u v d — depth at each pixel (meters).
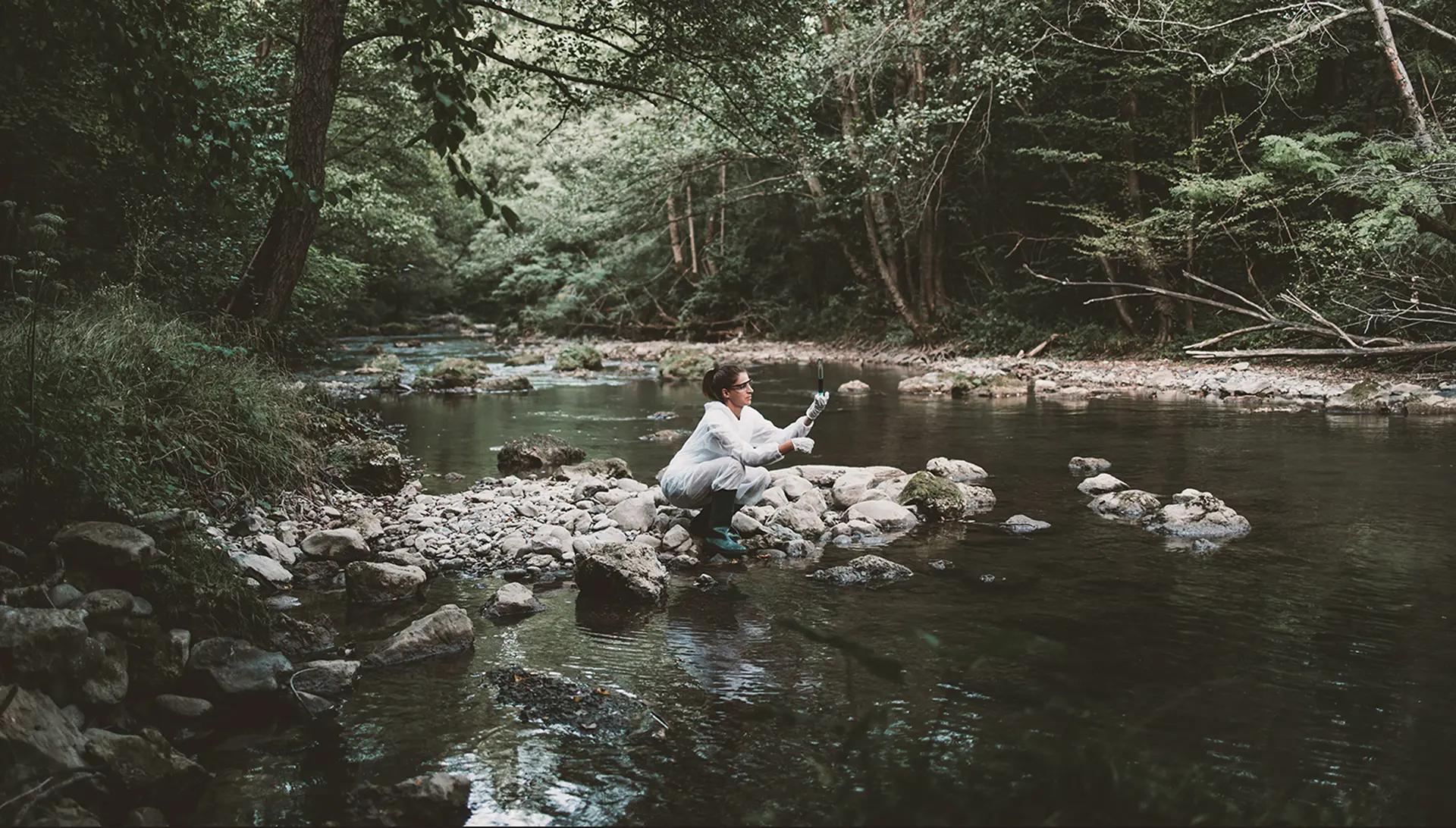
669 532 5.23
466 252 38.25
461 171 3.48
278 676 3.22
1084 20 17.03
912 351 20.44
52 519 3.48
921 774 2.57
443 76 3.46
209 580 3.44
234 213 4.20
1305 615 3.87
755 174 25.98
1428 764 2.60
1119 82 16.45
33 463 3.52
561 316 30.81
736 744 2.82
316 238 17.47
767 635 3.79
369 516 5.60
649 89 10.22
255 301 8.00
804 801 2.47
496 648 3.73
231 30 12.73
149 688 3.06
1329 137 13.52
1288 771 2.55
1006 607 4.05
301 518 5.57
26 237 6.16
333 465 6.44
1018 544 5.17
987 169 20.28
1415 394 10.36
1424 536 5.07
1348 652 3.45
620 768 2.69
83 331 5.22
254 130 4.29
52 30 4.02
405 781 2.53
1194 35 14.48
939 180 19.59
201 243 9.81
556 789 2.58
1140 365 15.40
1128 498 5.89
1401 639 3.57
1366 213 12.97
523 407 12.20
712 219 29.77
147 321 5.98
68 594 3.10
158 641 3.15
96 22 3.71
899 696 3.13
